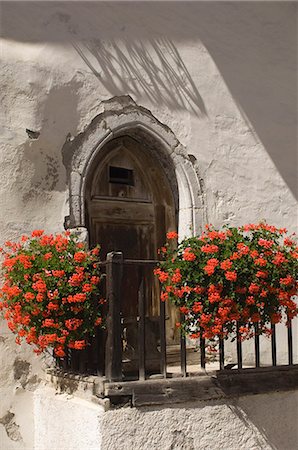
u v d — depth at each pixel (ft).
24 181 17.03
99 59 18.62
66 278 14.67
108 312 14.46
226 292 14.82
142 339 14.79
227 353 19.92
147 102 19.35
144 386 14.48
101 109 18.49
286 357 21.31
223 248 15.17
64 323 14.66
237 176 20.92
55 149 17.60
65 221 17.57
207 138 20.47
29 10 17.66
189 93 20.26
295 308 15.78
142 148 20.13
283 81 22.35
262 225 16.38
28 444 16.28
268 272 15.11
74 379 15.25
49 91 17.61
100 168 19.45
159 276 15.10
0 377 16.12
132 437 14.12
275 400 16.30
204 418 15.19
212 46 20.95
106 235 19.34
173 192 20.51
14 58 17.19
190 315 16.16
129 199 19.93
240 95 21.34
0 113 16.84
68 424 14.83
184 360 15.43
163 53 19.92
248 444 15.72
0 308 15.43
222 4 21.40
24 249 15.84
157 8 19.99
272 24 22.43
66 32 18.15
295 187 22.13
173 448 14.65
